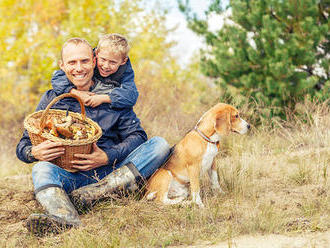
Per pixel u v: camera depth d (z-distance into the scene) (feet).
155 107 22.21
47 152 10.03
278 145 18.38
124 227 10.05
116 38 11.53
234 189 12.35
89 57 11.21
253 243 8.61
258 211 10.33
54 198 10.00
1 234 10.08
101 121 11.54
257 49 26.22
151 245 8.84
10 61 38.93
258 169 14.60
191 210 10.76
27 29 41.81
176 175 11.75
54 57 26.02
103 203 11.25
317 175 13.52
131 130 11.93
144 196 11.71
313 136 17.75
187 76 37.52
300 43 24.18
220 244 8.66
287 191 12.26
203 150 11.50
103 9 34.09
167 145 11.59
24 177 15.71
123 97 11.50
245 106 20.45
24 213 11.52
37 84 38.96
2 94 38.32
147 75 32.99
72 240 9.05
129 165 11.30
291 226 9.49
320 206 10.62
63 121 10.58
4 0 40.27
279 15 25.12
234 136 18.39
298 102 23.57
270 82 24.16
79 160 10.59
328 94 21.97
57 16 42.09
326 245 8.22
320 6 25.38
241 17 26.78
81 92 11.43
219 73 27.99
